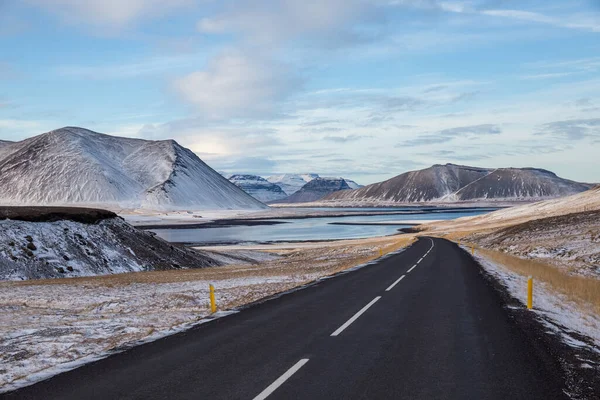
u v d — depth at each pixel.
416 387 6.60
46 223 41.84
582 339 9.69
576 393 6.34
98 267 40.25
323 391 6.45
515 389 6.49
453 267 27.55
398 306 13.77
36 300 20.27
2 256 34.50
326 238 108.56
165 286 24.97
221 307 15.81
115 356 8.59
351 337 9.77
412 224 168.00
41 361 9.05
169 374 7.34
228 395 6.33
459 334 9.98
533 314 12.46
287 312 12.97
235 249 75.06
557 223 54.53
